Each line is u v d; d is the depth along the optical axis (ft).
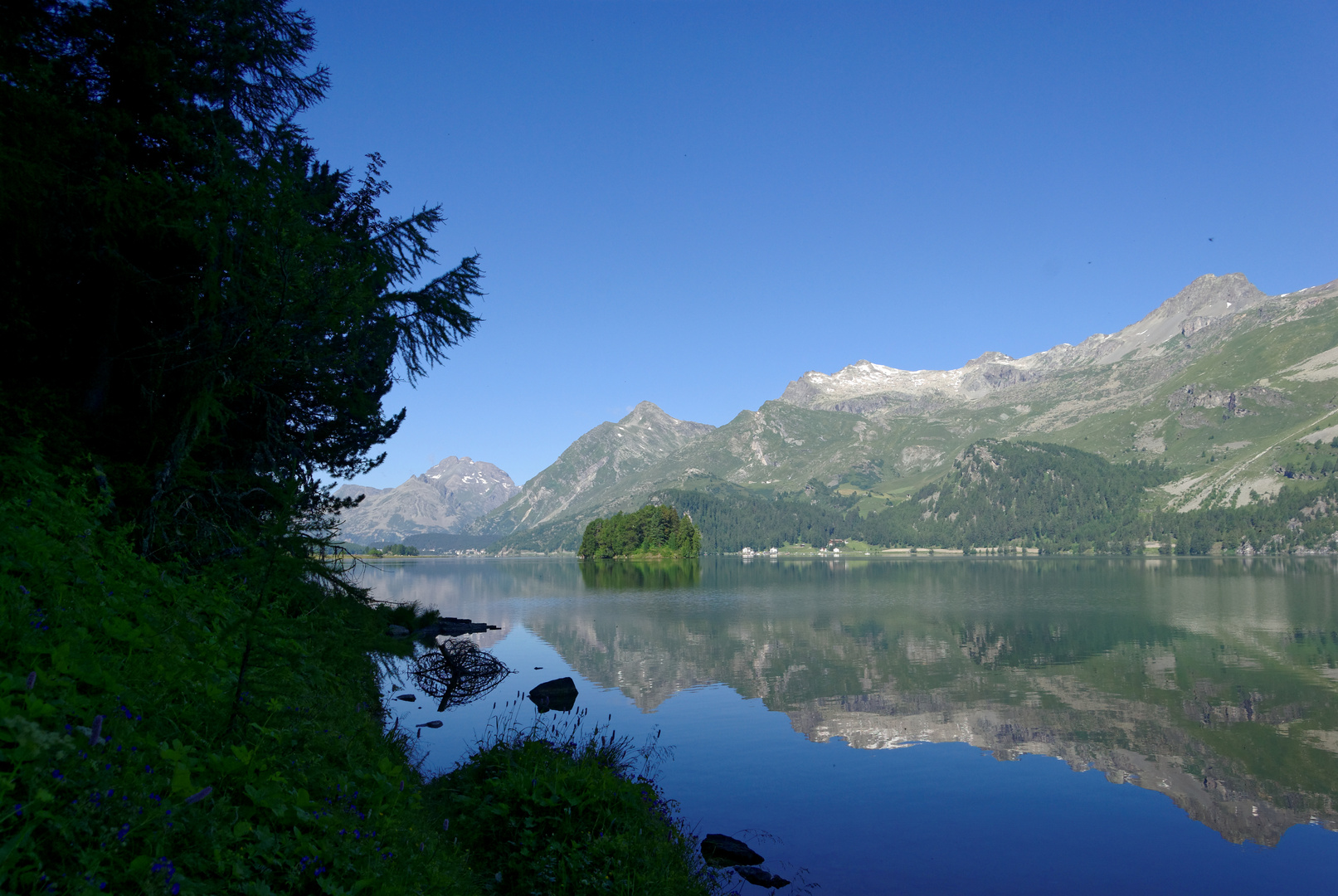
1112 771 66.80
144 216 43.32
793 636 159.02
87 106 48.34
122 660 20.48
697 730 78.13
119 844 12.96
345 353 53.67
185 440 42.34
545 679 102.58
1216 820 55.57
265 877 16.20
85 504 32.81
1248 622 182.70
